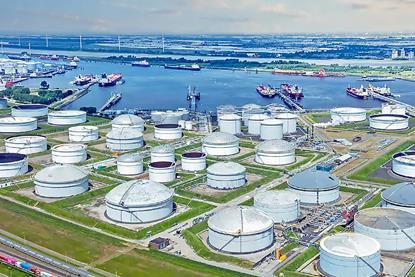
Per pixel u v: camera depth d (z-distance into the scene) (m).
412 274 106.19
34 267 110.00
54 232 131.00
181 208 150.12
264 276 106.44
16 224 136.62
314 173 155.38
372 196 157.50
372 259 104.38
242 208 125.75
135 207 135.62
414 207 133.75
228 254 117.88
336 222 135.62
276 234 129.00
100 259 115.56
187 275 107.12
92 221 138.50
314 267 111.25
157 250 120.56
